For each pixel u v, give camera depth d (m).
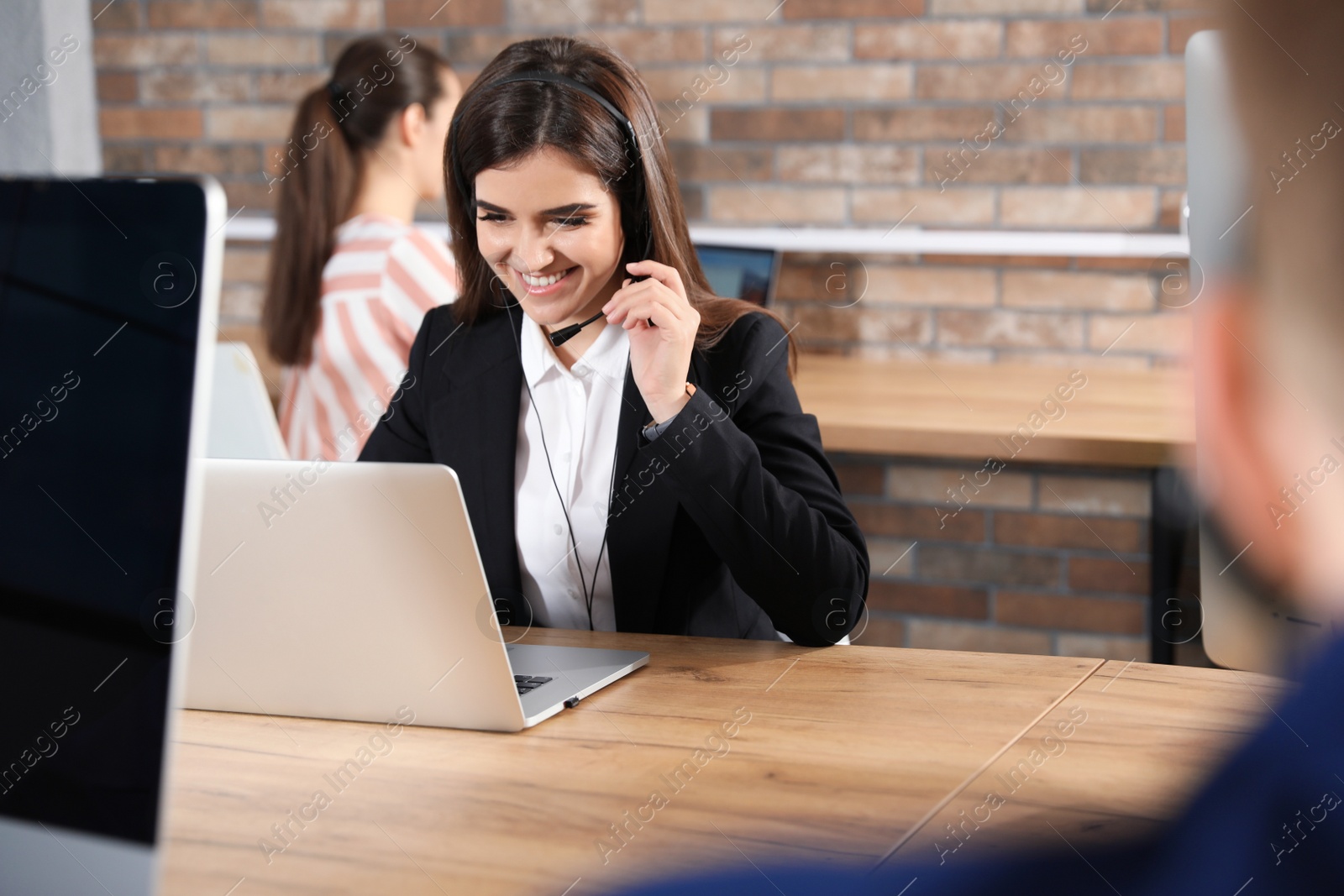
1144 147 2.59
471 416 1.41
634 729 0.92
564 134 1.26
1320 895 0.24
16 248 0.53
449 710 0.92
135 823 0.49
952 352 2.75
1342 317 0.20
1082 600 2.68
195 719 0.96
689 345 1.25
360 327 1.96
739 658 1.10
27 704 0.52
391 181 2.03
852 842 0.71
